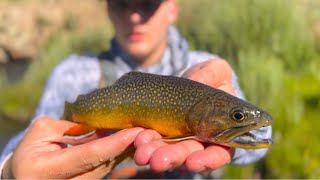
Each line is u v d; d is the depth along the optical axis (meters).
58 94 0.46
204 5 1.00
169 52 0.46
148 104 0.27
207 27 0.93
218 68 0.32
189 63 0.46
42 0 1.98
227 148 0.25
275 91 0.70
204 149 0.25
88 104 0.30
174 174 0.40
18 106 1.06
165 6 0.46
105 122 0.29
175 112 0.26
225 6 0.95
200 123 0.25
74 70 0.47
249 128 0.25
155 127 0.27
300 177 0.61
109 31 1.34
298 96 0.69
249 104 0.25
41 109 0.47
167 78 0.27
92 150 0.26
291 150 0.62
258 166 0.62
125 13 0.45
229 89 0.32
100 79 0.46
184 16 1.01
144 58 0.46
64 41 1.34
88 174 0.27
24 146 0.28
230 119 0.25
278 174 0.61
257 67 0.76
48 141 0.29
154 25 0.45
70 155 0.26
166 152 0.22
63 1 2.00
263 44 0.90
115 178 0.39
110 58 0.47
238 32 0.90
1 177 0.30
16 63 1.68
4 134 0.93
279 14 0.91
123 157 0.27
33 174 0.26
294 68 0.87
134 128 0.26
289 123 0.64
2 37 1.72
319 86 0.71
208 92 0.26
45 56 1.35
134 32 0.45
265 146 0.25
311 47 0.93
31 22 1.85
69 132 0.29
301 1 1.21
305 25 0.99
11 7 1.93
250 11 0.91
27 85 1.16
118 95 0.28
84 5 1.97
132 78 0.28
